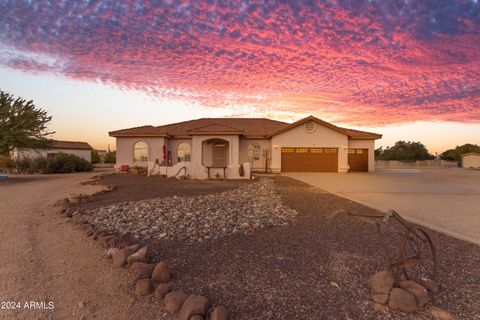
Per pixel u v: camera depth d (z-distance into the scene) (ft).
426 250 14.76
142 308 9.75
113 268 12.89
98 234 17.28
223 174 57.16
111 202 28.50
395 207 27.17
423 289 9.87
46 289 11.12
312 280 11.38
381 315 9.02
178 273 12.14
